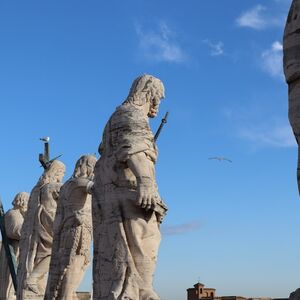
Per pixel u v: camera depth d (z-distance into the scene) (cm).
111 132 1251
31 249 1886
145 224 1198
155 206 1183
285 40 640
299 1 632
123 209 1209
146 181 1180
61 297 1566
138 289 1177
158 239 1219
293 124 622
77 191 1597
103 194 1245
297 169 609
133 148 1195
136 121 1224
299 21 627
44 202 1909
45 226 1891
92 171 1642
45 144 2073
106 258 1210
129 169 1227
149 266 1191
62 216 1611
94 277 1232
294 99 625
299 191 605
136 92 1295
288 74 631
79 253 1586
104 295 1192
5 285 2305
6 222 2266
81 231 1584
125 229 1202
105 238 1222
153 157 1223
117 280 1180
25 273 1869
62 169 2006
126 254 1187
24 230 1934
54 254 1605
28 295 1844
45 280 1888
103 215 1237
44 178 1970
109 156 1248
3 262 2327
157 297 1168
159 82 1320
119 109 1259
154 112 1312
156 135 1409
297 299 559
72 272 1571
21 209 2291
